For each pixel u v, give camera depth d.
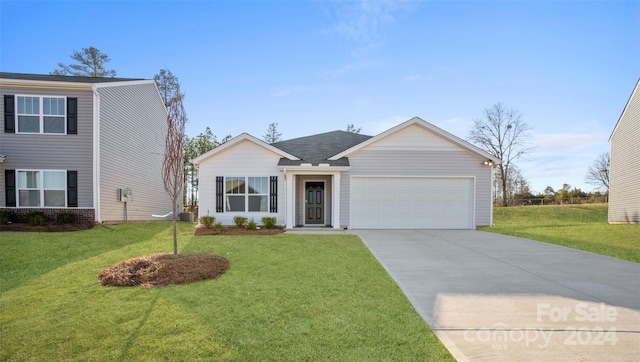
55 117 12.71
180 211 23.95
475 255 7.91
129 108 15.86
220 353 3.06
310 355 3.02
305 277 5.72
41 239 8.98
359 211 13.55
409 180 13.69
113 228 12.04
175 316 3.93
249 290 4.96
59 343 3.28
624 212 17.95
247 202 13.34
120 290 4.98
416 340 3.33
